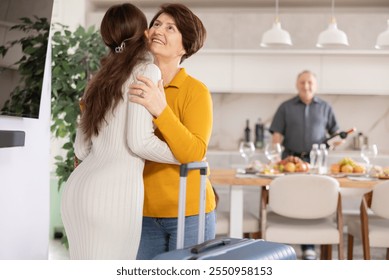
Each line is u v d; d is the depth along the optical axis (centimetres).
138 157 227
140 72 224
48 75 304
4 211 255
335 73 674
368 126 717
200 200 223
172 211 241
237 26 666
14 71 233
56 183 546
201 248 199
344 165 469
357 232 426
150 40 243
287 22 660
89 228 221
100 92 226
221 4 702
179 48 246
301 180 387
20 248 276
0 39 216
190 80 246
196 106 240
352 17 655
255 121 724
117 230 219
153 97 217
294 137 612
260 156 662
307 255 482
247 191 654
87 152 243
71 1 630
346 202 645
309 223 413
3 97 225
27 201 283
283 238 396
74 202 223
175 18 242
